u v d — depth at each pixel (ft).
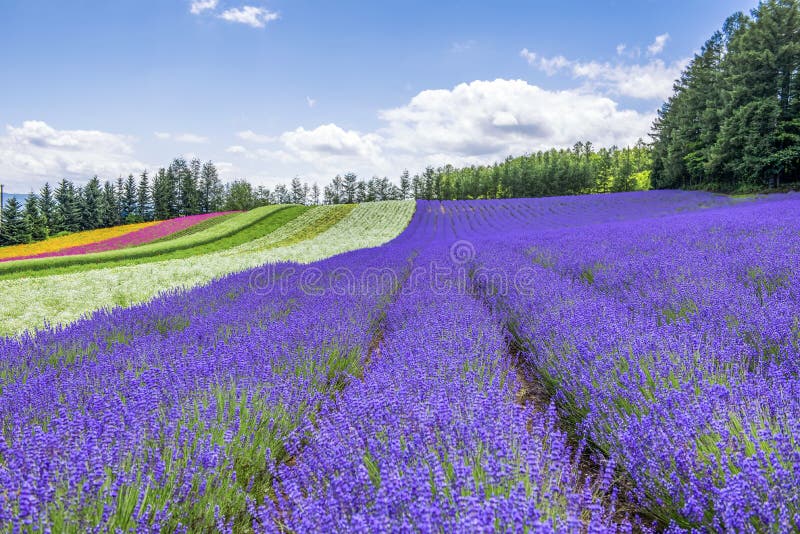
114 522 5.96
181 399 9.86
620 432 7.87
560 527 5.17
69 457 6.74
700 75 140.26
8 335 20.04
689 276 18.74
